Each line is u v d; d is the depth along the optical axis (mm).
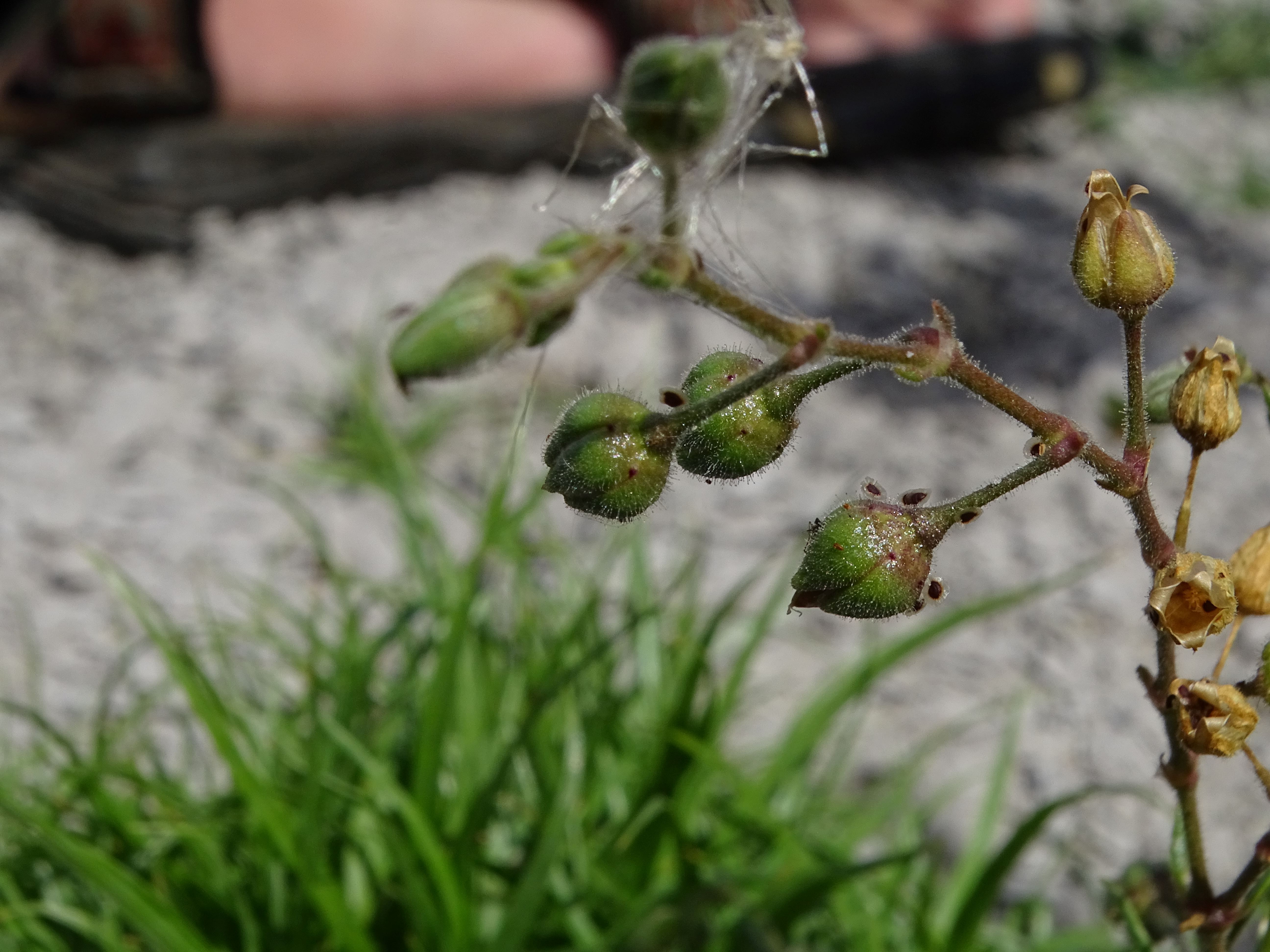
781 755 151
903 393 266
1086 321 286
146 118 294
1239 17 481
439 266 275
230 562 207
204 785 167
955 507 87
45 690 184
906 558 86
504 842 151
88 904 145
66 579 202
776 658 198
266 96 301
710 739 151
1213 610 86
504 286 73
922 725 188
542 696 142
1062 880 165
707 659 162
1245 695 90
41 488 219
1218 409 90
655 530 219
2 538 208
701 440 87
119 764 154
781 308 260
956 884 148
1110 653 200
